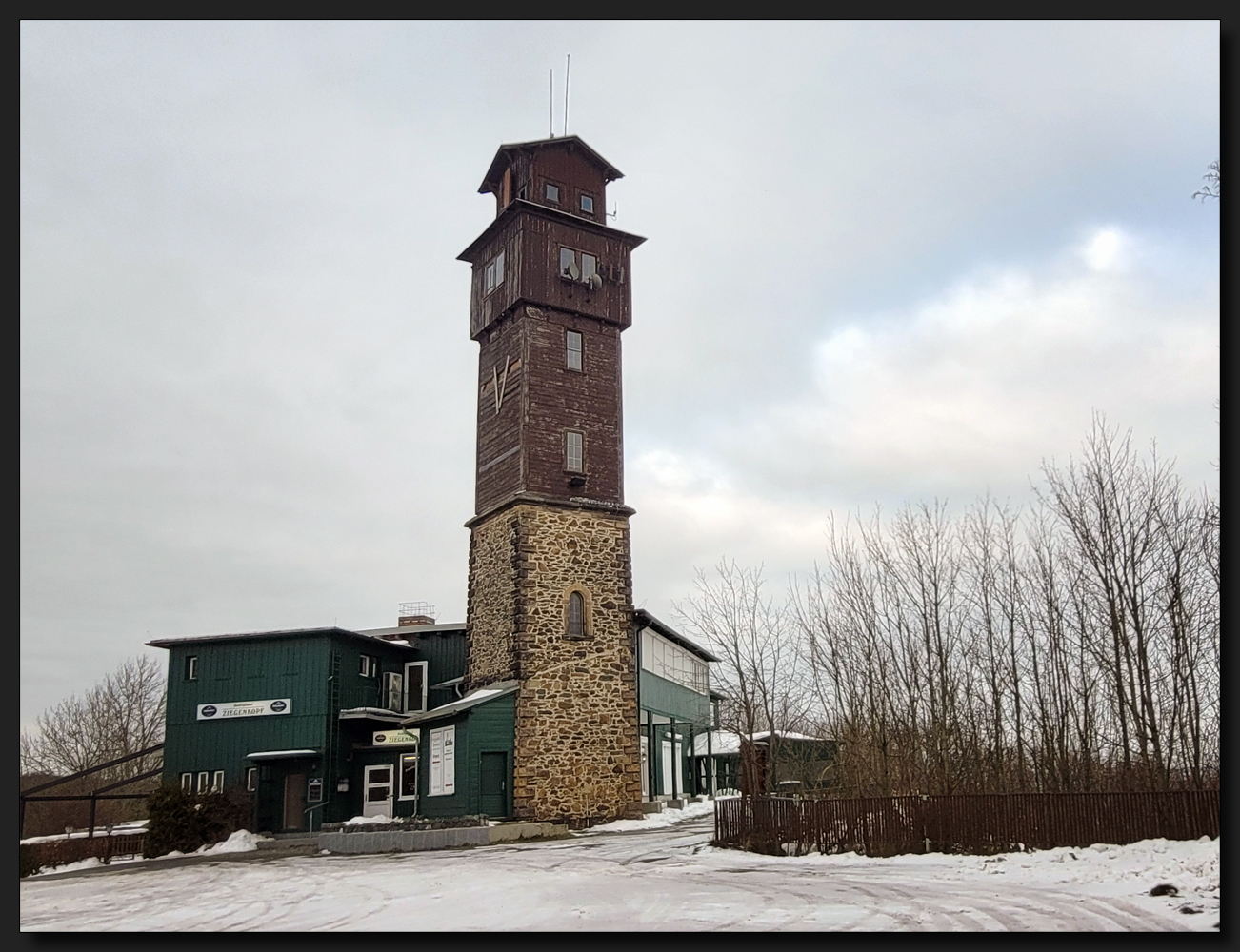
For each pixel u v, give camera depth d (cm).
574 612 3030
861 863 1792
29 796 2838
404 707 3653
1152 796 1609
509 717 2856
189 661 3319
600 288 3322
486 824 2536
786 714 2817
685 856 2069
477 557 3241
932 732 2223
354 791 3219
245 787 3127
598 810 2903
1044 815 1705
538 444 3089
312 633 3216
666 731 3866
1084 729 2030
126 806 3800
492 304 3347
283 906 1573
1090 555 2023
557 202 3359
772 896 1454
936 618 2316
